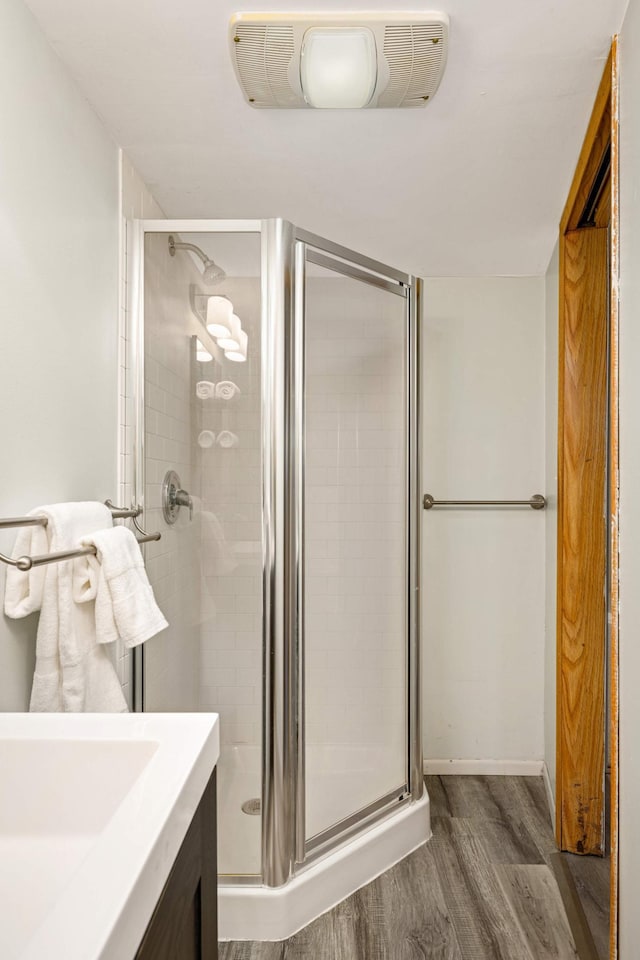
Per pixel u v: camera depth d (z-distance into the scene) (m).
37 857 0.86
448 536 3.08
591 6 1.40
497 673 3.07
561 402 2.42
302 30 1.45
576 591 2.34
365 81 1.60
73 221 1.67
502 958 1.81
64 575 1.37
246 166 2.10
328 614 2.11
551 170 2.11
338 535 2.14
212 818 0.95
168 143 1.96
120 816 0.69
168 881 0.72
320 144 1.97
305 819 2.01
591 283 2.34
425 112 1.79
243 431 1.99
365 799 2.22
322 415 2.10
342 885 2.07
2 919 0.74
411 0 1.39
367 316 2.22
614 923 1.42
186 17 1.45
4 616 1.34
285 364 1.97
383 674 2.30
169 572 2.03
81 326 1.71
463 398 3.08
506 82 1.67
